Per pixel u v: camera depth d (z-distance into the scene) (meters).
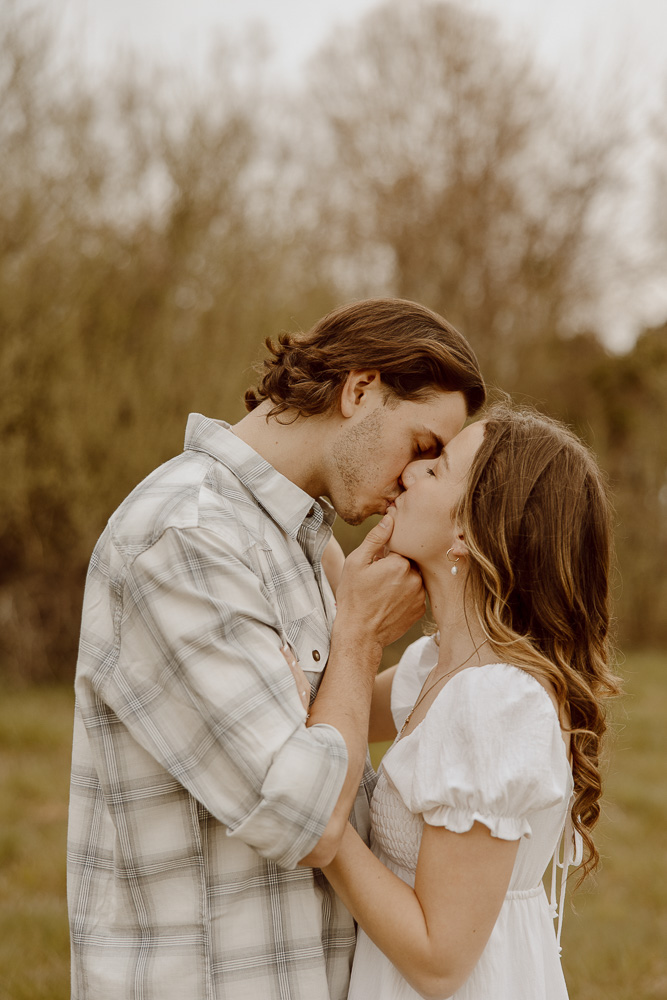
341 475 1.65
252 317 8.38
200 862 1.40
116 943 1.42
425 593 1.57
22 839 4.14
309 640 1.52
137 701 1.38
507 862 1.29
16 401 7.26
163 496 1.46
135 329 8.14
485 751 1.30
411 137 15.38
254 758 1.29
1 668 7.69
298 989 1.39
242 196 8.73
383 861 1.52
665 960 3.37
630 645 12.62
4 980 2.92
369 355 1.63
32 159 7.59
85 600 1.49
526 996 1.40
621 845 4.52
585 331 15.07
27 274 7.39
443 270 14.73
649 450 12.89
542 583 1.45
